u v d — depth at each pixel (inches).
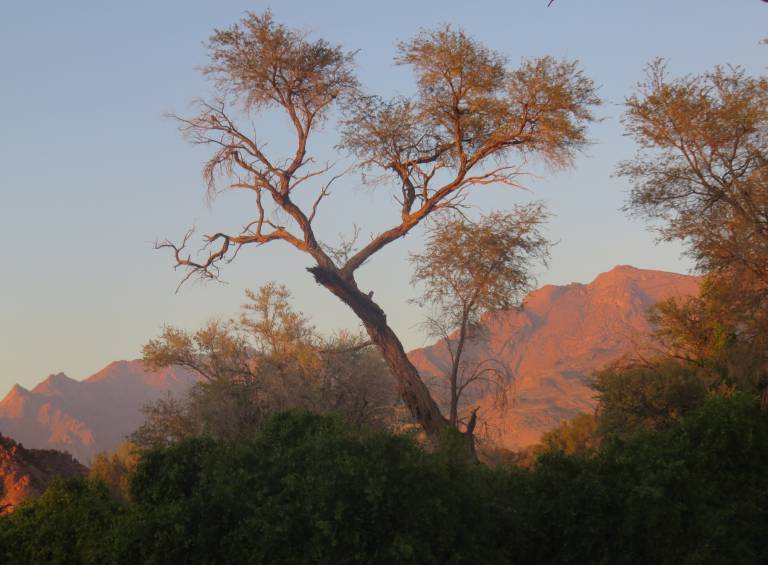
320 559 418.3
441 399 1160.8
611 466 513.7
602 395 1407.5
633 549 483.8
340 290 1098.1
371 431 473.4
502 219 1124.5
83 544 476.7
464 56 1054.4
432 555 420.5
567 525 486.3
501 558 459.8
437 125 1112.2
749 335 1014.4
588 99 1064.2
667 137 1043.9
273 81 1136.2
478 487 478.0
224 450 520.7
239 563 440.5
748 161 1033.5
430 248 1114.7
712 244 1027.3
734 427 557.3
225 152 1151.0
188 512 448.5
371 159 1141.1
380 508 424.8
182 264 1187.3
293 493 446.0
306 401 1192.8
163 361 1328.7
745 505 534.9
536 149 1078.4
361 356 1289.4
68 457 1521.9
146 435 1314.0
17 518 518.0
